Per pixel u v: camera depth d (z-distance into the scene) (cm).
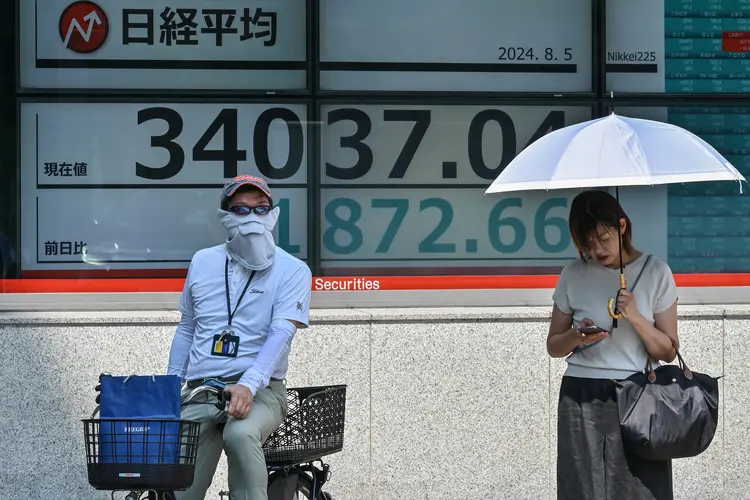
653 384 1152
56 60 1720
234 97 1750
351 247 1775
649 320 1194
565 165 1171
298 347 1681
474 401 1714
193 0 1739
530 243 1802
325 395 1192
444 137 1786
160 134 1741
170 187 1742
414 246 1784
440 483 1708
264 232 1137
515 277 1792
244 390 1079
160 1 1734
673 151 1161
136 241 1736
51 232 1722
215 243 1750
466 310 1741
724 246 1838
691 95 1833
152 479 1011
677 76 1830
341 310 1739
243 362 1140
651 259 1209
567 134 1209
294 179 1764
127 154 1733
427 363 1705
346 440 1691
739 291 1834
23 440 1644
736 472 1766
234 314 1148
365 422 1694
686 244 1831
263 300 1148
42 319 1645
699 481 1762
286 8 1755
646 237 1827
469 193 1792
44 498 1647
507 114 1797
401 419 1700
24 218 1717
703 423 1140
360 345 1692
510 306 1788
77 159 1727
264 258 1141
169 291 1736
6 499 1642
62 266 1723
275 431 1177
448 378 1708
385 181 1778
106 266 1730
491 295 1788
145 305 1730
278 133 1762
